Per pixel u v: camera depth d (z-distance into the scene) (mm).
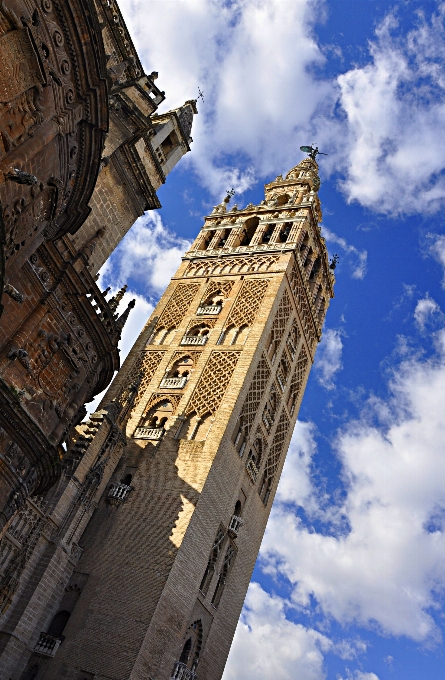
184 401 43938
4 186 17453
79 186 22297
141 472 40312
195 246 60188
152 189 34469
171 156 37781
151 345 50219
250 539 44875
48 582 32438
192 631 37375
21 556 30516
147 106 31109
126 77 33219
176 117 38281
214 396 43625
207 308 51438
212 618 39250
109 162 31234
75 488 35219
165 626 33844
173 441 41500
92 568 35938
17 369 22391
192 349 48031
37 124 18219
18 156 17641
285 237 58250
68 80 19250
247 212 62188
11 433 21406
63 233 23422
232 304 50781
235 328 48719
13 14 16453
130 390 41125
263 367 47125
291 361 53094
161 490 38812
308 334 58188
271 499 48375
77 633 33406
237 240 59344
